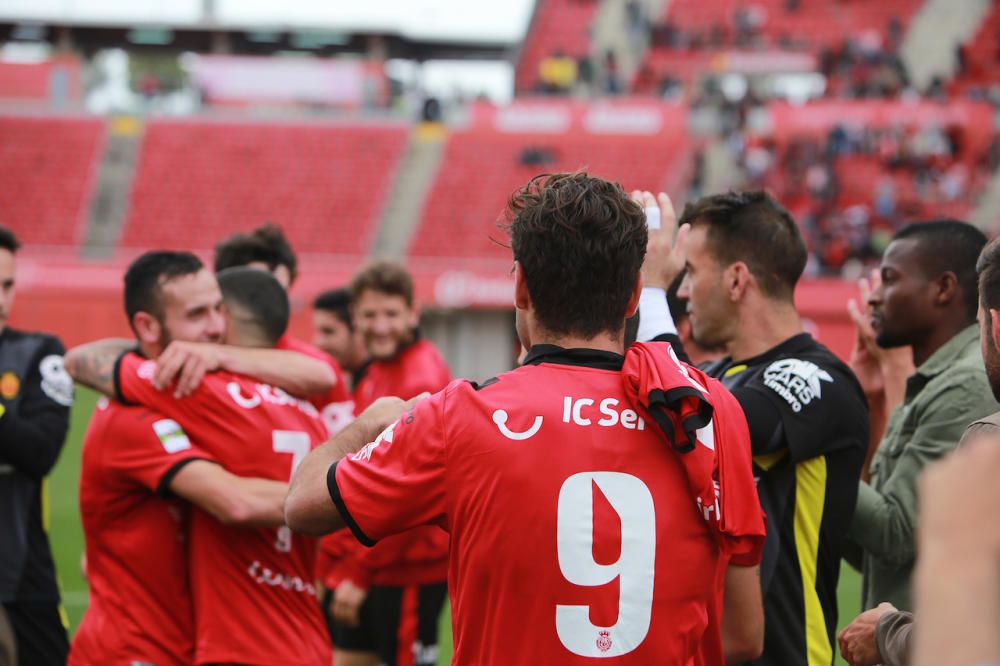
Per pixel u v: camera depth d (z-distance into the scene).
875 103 39.94
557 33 49.78
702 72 47.28
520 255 2.94
